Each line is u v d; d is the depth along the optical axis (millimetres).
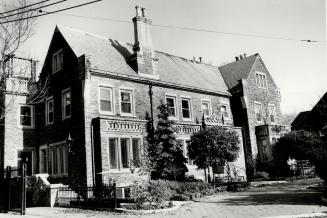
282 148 31531
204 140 22422
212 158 22312
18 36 15430
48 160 24828
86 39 26594
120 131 22125
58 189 18891
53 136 24656
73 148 21891
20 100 25703
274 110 37438
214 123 30375
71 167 21828
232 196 19562
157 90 26922
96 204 16531
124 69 25266
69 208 17156
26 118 26453
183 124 26938
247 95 33906
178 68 32500
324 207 13914
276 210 13664
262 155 33312
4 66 17422
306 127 37062
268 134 32781
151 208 15055
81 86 22188
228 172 28172
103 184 18297
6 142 24500
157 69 27516
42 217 13859
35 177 19750
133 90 25078
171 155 23062
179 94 28781
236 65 38500
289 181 27875
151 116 25688
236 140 23156
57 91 24969
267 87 37250
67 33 25734
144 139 23453
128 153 22391
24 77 21641
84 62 22141
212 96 32156
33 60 25906
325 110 33906
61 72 24688
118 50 27766
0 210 15875
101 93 23094
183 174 24406
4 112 19188
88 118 21562
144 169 21141
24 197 14953
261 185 25812
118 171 21172
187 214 13750
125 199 16031
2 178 16328
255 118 34281
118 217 13516
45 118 25906
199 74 34406
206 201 17812
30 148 25891
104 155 20844
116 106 23656
